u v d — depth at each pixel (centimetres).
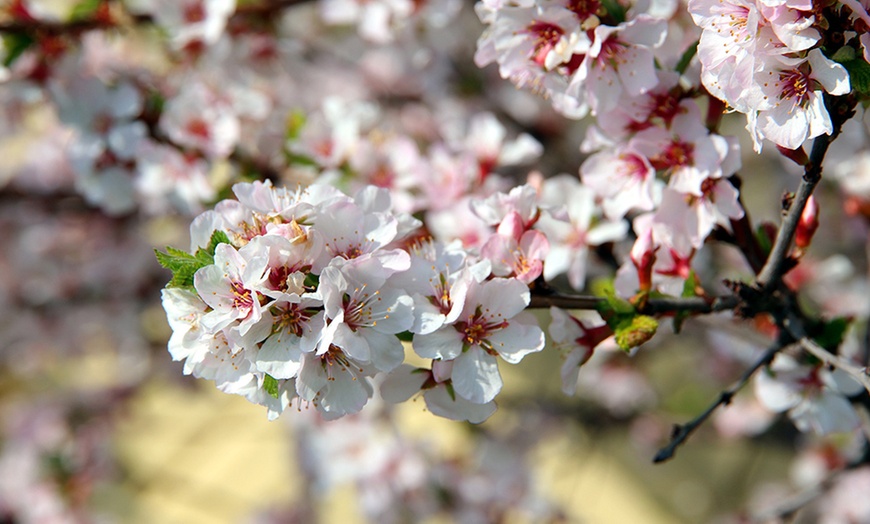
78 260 99
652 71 56
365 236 53
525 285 54
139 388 115
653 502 133
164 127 67
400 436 83
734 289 56
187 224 94
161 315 107
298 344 52
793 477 100
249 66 76
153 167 68
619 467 137
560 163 93
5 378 127
